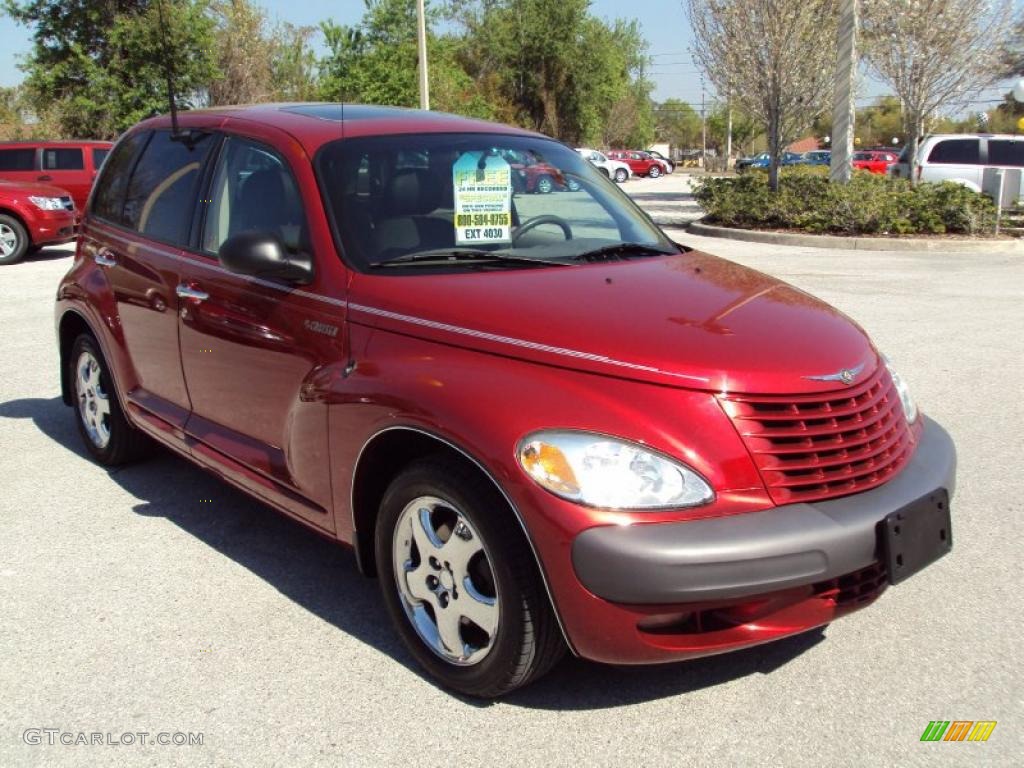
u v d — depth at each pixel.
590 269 3.76
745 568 2.75
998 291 11.07
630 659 2.84
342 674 3.38
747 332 3.21
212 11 32.25
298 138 4.07
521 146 4.51
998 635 3.60
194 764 2.90
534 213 4.16
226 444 4.22
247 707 3.19
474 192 4.01
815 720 3.09
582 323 3.15
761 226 18.06
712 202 19.25
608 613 2.77
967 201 16.44
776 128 19.23
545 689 3.28
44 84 27.48
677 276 3.77
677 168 89.06
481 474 3.00
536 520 2.80
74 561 4.29
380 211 3.84
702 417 2.88
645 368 2.94
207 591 4.01
